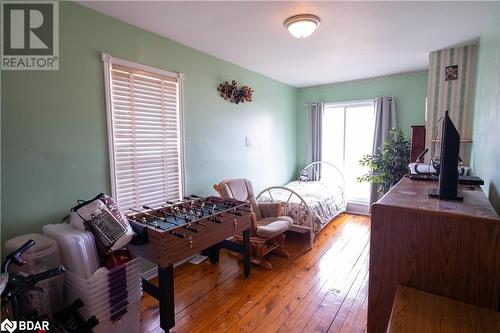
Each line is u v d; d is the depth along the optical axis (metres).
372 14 2.22
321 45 2.94
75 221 1.72
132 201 2.48
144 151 2.56
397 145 3.90
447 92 3.10
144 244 1.92
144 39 2.49
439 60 3.13
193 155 3.05
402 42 2.84
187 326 1.96
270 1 2.01
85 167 2.12
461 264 1.27
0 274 1.28
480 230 1.22
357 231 3.98
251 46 2.96
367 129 4.80
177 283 2.56
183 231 1.96
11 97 1.73
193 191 3.07
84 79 2.09
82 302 1.60
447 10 2.15
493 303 1.22
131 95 2.42
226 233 2.37
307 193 4.07
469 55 2.96
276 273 2.75
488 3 2.03
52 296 1.64
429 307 1.23
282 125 4.86
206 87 3.19
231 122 3.62
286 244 3.53
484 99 2.31
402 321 1.14
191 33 2.60
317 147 5.11
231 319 2.04
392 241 1.42
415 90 4.18
